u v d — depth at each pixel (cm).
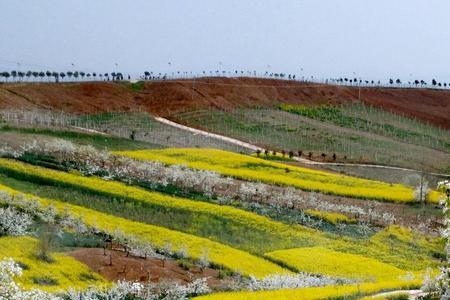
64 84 14962
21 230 5647
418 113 18312
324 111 17038
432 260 7244
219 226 7181
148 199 7400
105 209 6962
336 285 5459
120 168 8362
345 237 7575
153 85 16262
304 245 7169
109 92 15212
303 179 9488
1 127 9700
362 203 8831
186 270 5759
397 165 12675
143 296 4888
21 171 7394
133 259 5688
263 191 8438
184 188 8231
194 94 16112
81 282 4956
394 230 7912
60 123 11425
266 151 11938
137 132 12488
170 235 6538
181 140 12325
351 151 13375
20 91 13638
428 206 9106
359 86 19638
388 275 6431
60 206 6600
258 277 5856
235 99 16588
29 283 4594
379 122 16725
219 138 13188
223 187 8531
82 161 8312
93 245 5903
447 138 16500
